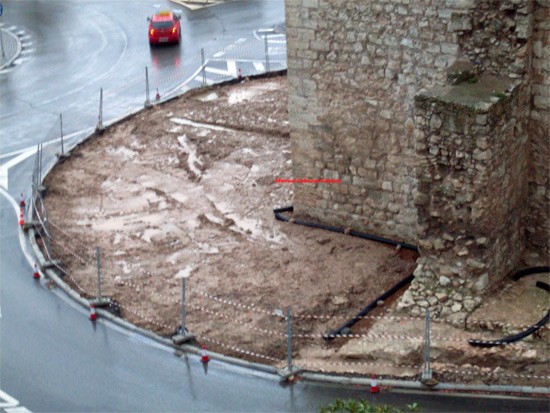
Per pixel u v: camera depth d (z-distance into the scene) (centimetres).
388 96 2753
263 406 2264
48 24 5269
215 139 3675
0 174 3509
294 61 2880
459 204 2428
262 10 5388
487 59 2486
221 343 2497
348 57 2784
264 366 2394
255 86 4225
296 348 2461
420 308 2473
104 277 2822
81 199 3297
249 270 2808
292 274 2773
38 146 3556
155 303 2684
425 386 2267
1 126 3947
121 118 3916
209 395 2314
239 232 3020
